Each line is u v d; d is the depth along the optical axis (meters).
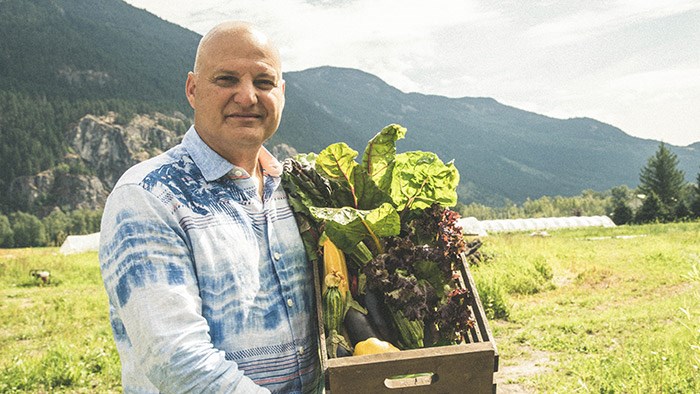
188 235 1.93
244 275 2.00
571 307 12.66
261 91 2.10
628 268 16.67
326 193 2.37
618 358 7.68
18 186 199.88
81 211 180.12
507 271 15.33
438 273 2.31
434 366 1.85
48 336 11.77
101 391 7.63
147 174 1.96
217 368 1.78
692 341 7.38
